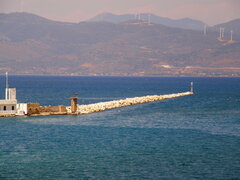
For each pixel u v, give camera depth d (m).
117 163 175.88
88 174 161.00
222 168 169.38
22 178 156.25
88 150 199.88
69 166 171.25
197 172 163.88
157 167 170.25
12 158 183.62
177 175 160.12
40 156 187.50
